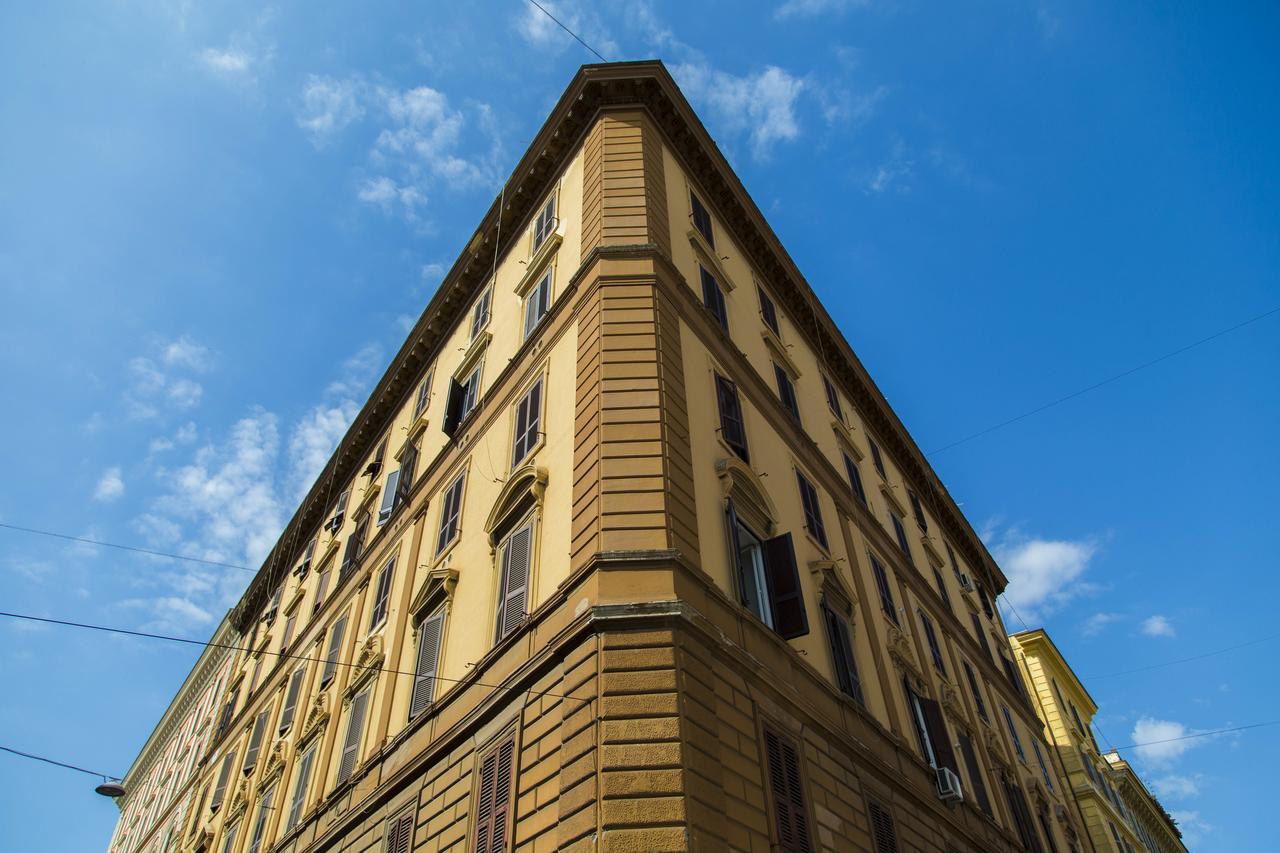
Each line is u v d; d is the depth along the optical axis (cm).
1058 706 4197
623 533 1253
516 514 1554
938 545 3005
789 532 1594
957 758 2064
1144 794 5191
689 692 1094
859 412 2798
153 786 4334
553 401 1639
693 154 2175
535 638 1300
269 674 2825
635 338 1535
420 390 2628
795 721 1331
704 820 992
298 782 2067
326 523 2972
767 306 2320
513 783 1162
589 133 2102
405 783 1493
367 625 2125
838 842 1277
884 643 1972
